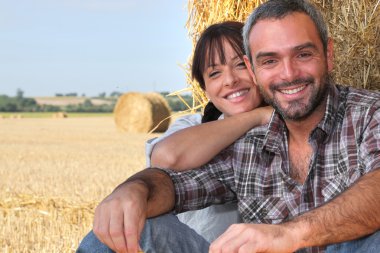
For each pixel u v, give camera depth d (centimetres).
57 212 793
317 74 333
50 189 1036
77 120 5347
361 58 463
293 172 351
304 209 342
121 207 309
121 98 3362
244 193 360
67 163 1546
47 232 684
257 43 337
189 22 569
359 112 338
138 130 3306
